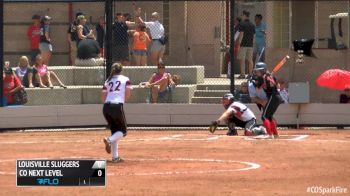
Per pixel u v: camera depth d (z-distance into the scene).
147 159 32.41
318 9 51.62
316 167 30.08
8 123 44.88
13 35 50.50
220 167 30.22
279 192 25.17
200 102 47.59
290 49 48.78
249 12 52.50
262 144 36.88
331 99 48.19
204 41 50.44
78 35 49.12
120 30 46.75
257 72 39.38
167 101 46.78
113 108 31.22
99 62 49.00
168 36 50.69
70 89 47.69
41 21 49.47
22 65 47.19
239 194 24.83
